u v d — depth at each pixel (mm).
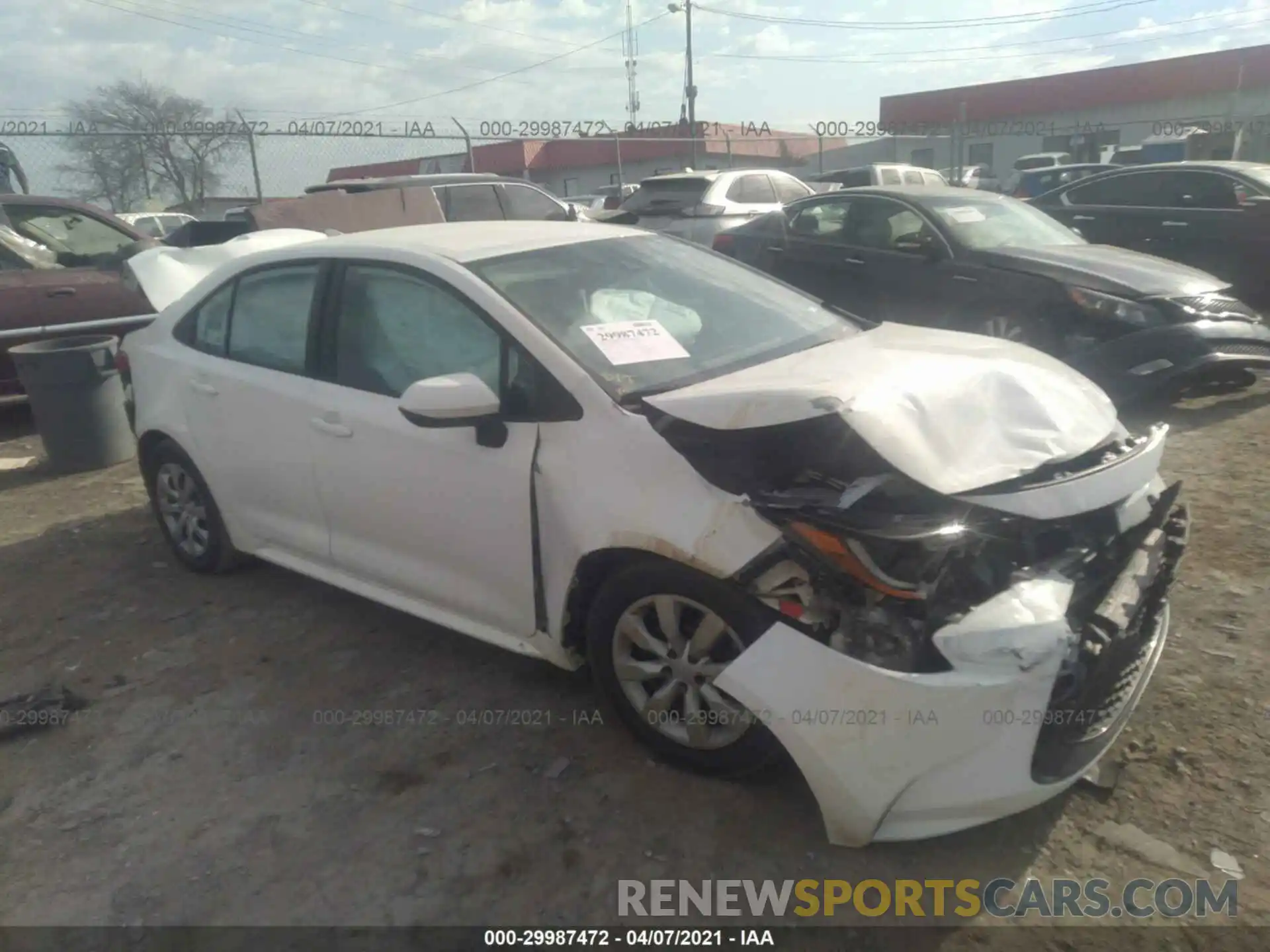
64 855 2926
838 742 2520
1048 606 2523
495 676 3730
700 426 2875
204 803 3115
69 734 3549
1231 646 3588
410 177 11789
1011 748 2479
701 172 13883
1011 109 34469
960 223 7402
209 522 4598
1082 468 2887
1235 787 2883
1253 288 9109
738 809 2918
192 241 10719
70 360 6551
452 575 3482
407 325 3564
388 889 2713
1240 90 30391
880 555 2543
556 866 2756
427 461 3389
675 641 2943
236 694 3734
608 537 2912
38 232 7957
